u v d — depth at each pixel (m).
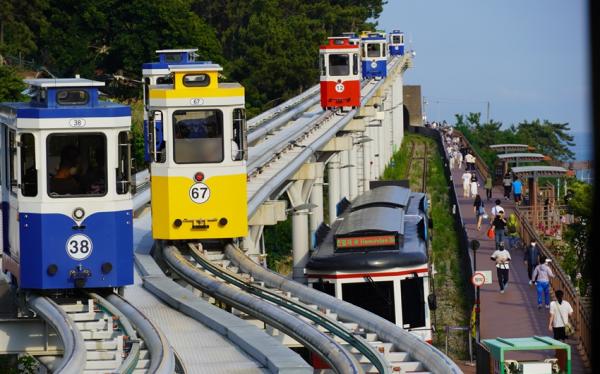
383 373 52.12
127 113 65.06
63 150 64.50
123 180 65.19
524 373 76.56
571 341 93.81
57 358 66.75
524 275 125.25
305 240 137.88
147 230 97.94
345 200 163.25
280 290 74.50
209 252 85.88
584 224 133.25
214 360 56.66
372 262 97.75
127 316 60.31
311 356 76.75
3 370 81.81
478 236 153.88
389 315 97.94
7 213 68.88
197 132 84.62
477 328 97.75
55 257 64.38
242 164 85.12
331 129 164.12
